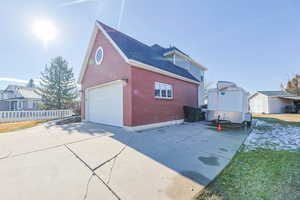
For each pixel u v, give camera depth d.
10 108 23.44
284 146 4.76
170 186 2.40
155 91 7.95
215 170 2.99
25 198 2.07
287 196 2.12
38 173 2.76
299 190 2.27
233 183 2.49
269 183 2.48
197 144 4.79
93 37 9.24
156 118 7.89
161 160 3.44
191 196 2.14
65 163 3.20
